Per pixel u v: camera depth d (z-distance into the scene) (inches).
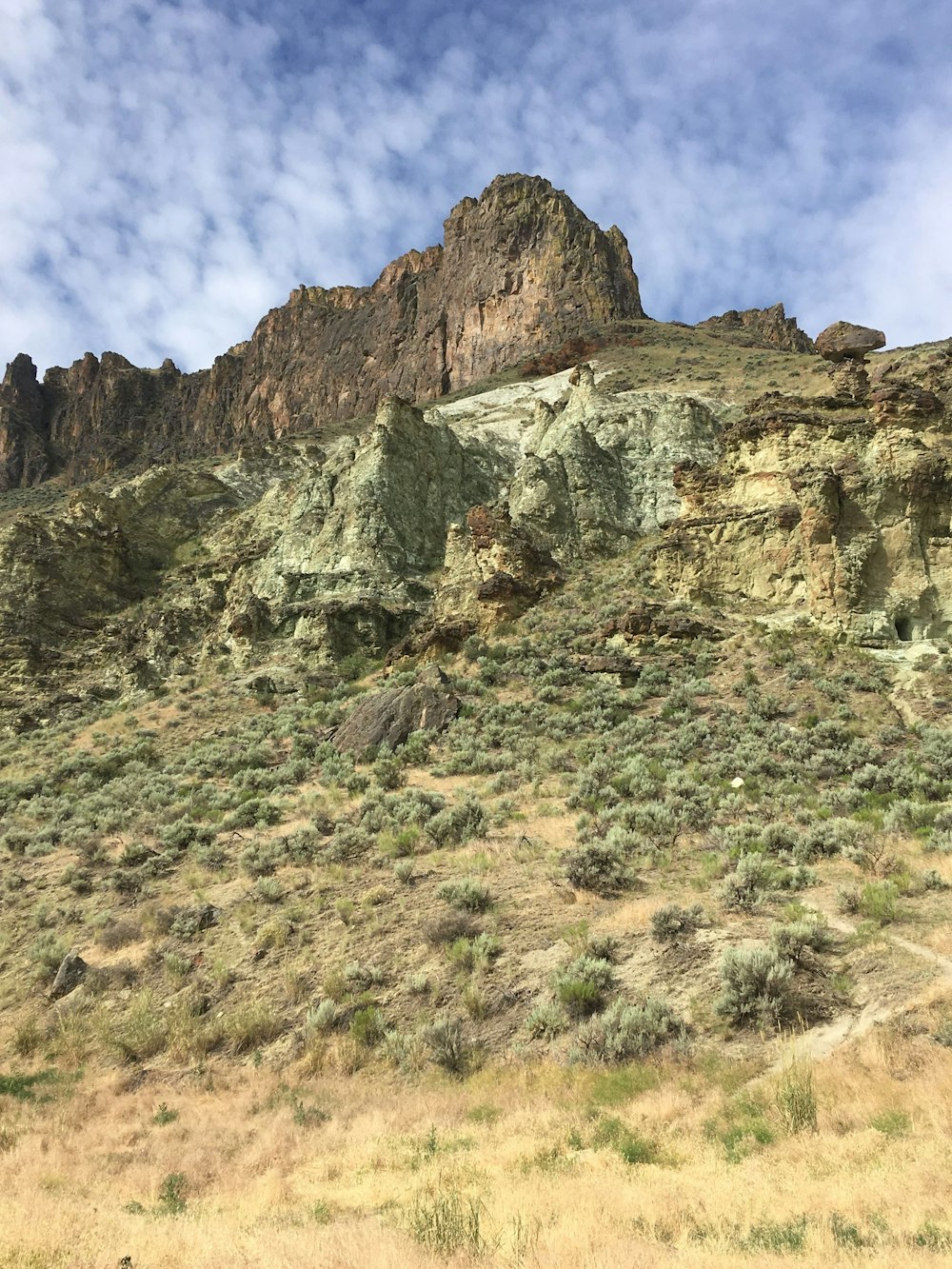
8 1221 376.2
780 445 1641.2
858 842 730.2
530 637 1660.9
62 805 1375.5
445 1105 475.8
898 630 1424.7
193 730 1736.0
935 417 1530.5
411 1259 286.7
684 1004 510.6
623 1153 376.2
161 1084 590.6
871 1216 285.6
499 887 751.1
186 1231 349.4
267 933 743.7
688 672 1412.4
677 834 840.9
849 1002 471.5
